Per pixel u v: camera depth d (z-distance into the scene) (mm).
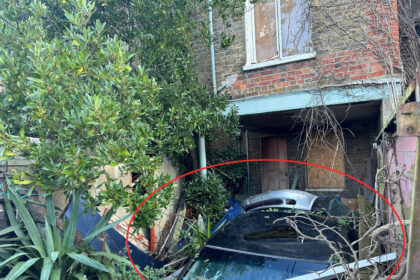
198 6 6473
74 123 2617
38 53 2715
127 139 3123
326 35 5070
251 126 8375
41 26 3592
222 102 5754
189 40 5312
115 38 3244
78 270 3051
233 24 6145
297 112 5668
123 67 3115
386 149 3824
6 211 3318
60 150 2697
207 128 5492
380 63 4625
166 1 4918
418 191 1312
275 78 5645
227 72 6199
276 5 5711
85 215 4047
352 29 4797
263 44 5930
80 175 2607
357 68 4812
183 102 5230
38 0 3596
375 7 3992
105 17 5414
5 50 2844
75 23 3453
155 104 3797
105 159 2758
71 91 2936
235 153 8258
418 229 1321
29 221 2906
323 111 4637
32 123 3504
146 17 5051
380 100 4723
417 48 3264
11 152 2566
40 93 2613
